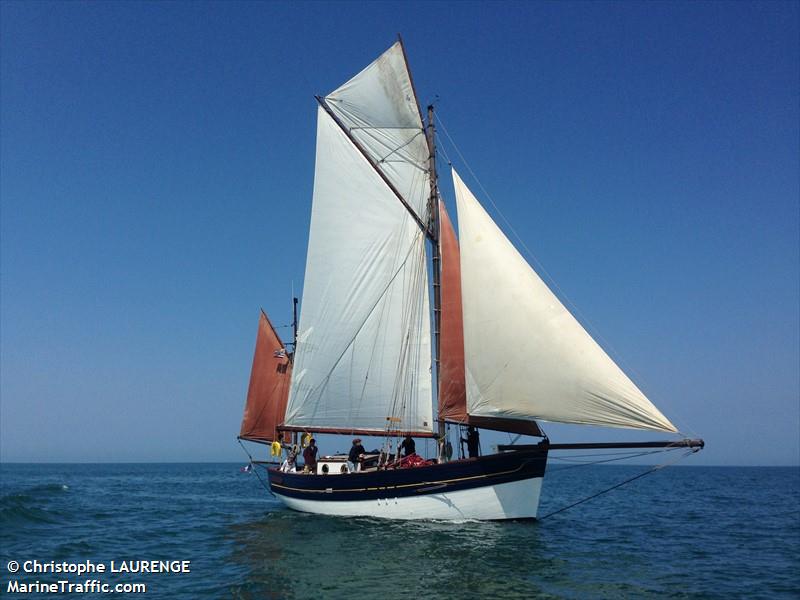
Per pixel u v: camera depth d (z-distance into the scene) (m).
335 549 22.84
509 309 25.00
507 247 25.81
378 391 31.31
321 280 33.28
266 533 26.98
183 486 74.12
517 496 25.48
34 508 37.03
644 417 22.50
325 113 33.72
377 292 31.88
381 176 32.06
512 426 25.94
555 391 23.83
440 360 28.03
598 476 129.12
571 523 33.66
